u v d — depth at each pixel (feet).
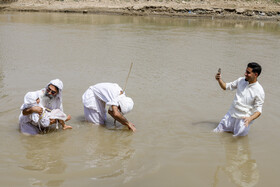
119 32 59.36
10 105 22.86
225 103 24.80
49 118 18.71
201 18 89.81
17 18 74.90
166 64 36.60
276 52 45.85
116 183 14.01
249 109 19.06
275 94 27.25
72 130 19.75
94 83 28.55
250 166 16.01
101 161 15.96
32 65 34.47
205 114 22.59
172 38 54.75
